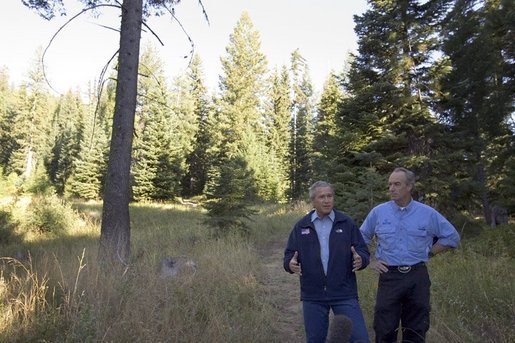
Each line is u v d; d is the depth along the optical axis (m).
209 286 6.24
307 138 37.97
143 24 8.21
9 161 55.53
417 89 12.39
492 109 11.84
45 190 26.30
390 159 12.63
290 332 5.36
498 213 15.14
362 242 3.68
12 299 4.70
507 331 4.58
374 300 5.86
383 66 12.82
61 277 5.39
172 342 4.27
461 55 12.11
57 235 14.72
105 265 6.32
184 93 52.28
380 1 12.66
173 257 7.89
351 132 13.11
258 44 49.53
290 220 18.28
